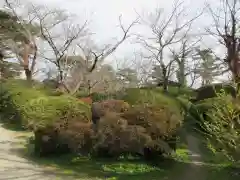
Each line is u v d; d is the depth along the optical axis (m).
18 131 16.92
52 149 10.74
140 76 25.48
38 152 10.91
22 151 11.84
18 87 19.73
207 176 7.98
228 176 7.87
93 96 18.73
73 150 10.38
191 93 17.36
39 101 10.83
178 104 10.27
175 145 10.18
